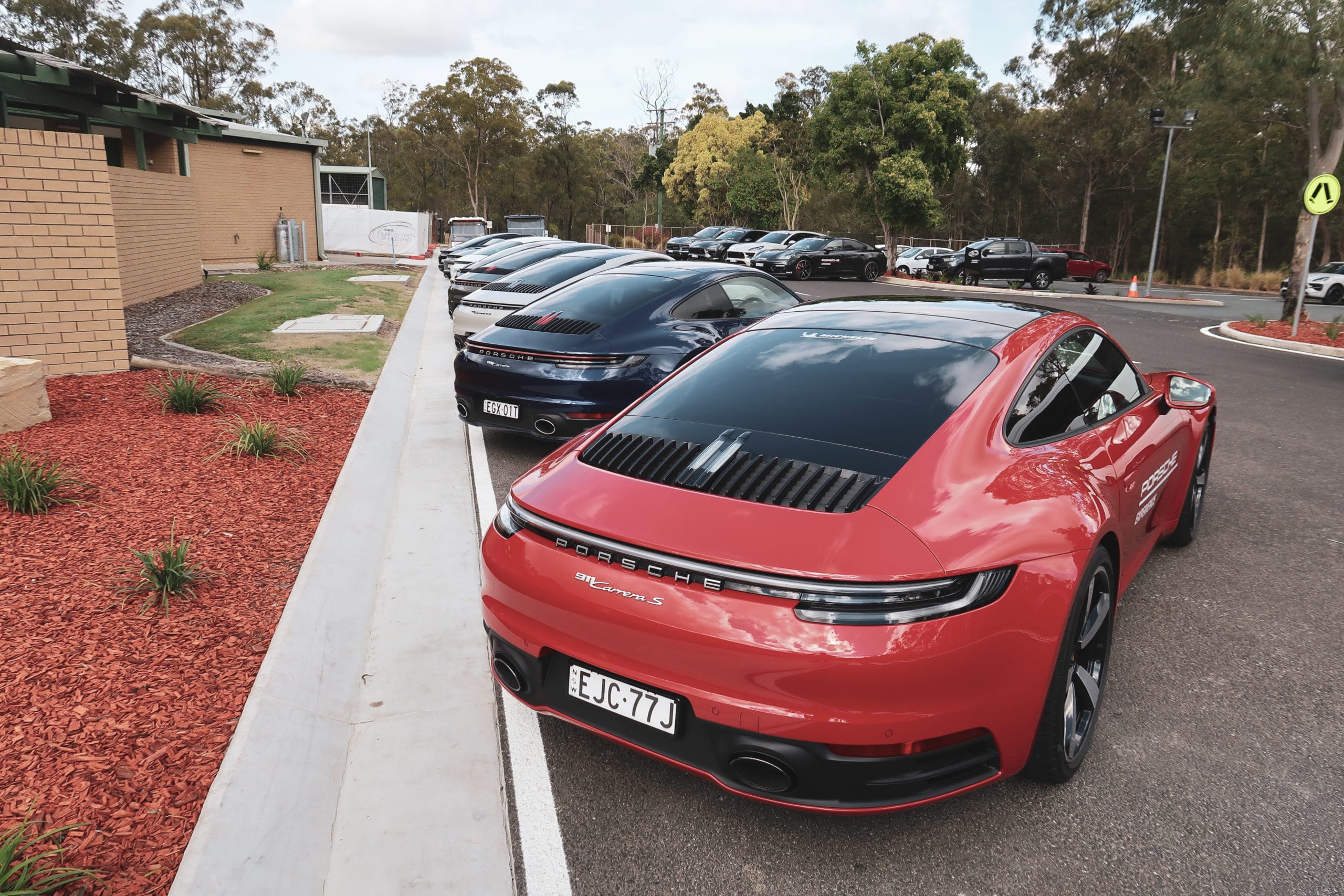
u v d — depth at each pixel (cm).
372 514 482
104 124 1684
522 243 1812
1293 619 369
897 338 301
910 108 3198
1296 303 1709
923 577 195
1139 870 219
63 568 368
